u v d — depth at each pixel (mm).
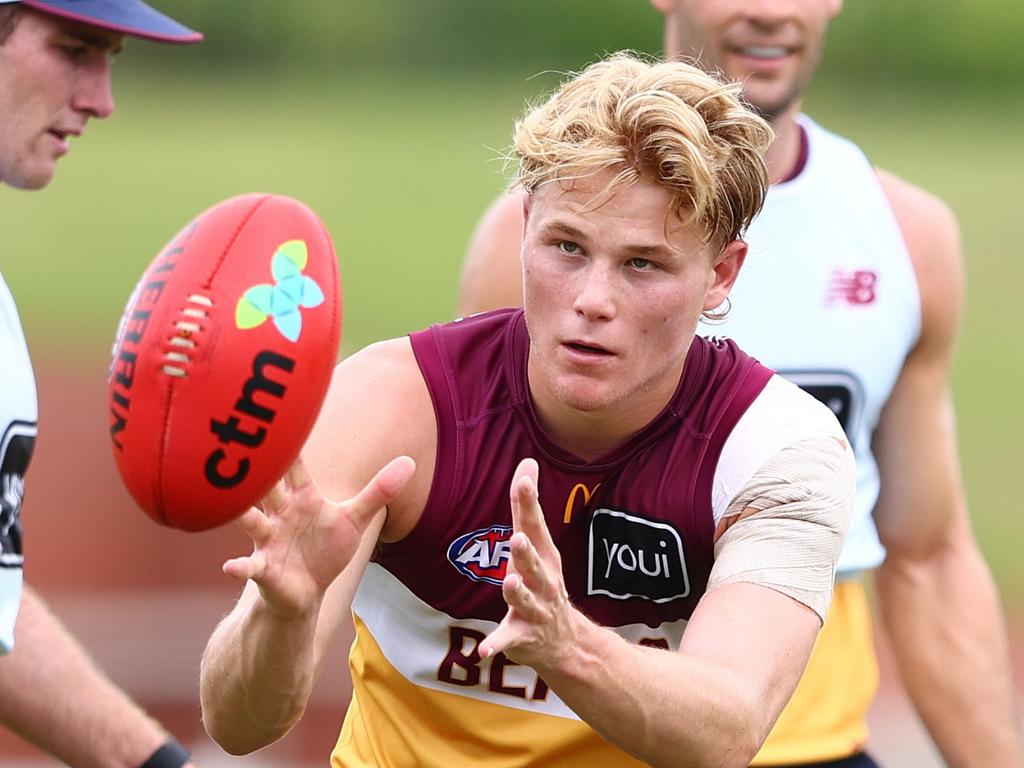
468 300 13844
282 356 7957
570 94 9141
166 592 33500
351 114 131500
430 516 9805
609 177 8789
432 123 129500
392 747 10766
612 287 8922
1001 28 131750
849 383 13812
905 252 13984
